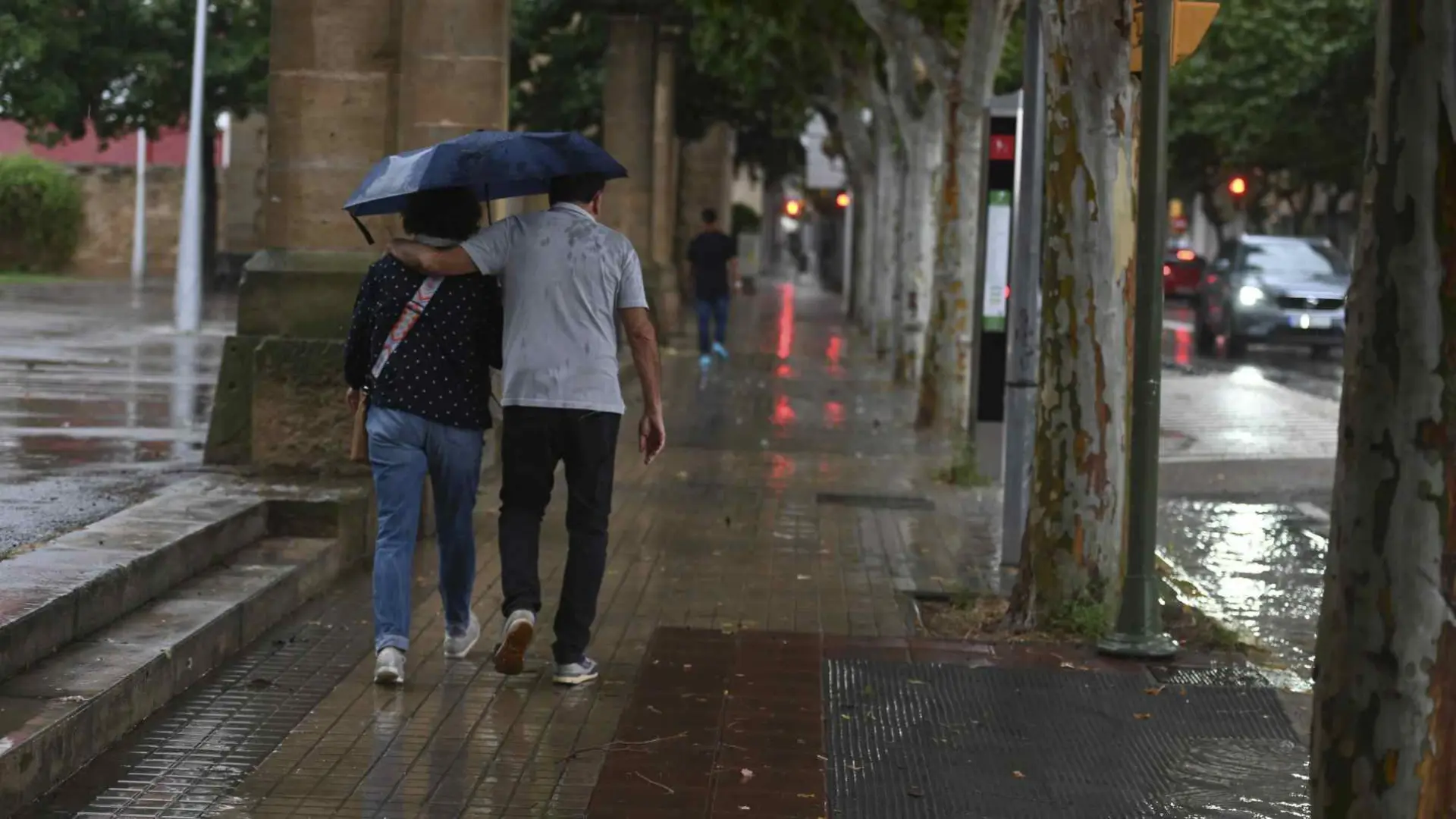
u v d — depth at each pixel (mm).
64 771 6496
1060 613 9805
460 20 13398
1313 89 50312
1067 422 9805
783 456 18000
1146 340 9203
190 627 8000
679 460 17297
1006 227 15992
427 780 6773
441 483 8258
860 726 7758
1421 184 4070
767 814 6516
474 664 8609
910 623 10078
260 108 44969
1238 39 48031
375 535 11250
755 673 8625
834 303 63875
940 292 20422
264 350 11867
